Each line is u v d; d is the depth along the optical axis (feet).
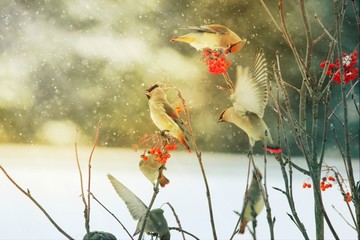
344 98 12.95
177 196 39.99
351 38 54.85
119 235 28.71
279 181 46.29
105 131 63.72
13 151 61.31
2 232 29.76
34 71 64.13
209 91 61.11
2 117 64.95
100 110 63.98
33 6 63.41
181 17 61.00
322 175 46.98
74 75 63.82
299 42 56.90
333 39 14.25
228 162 56.70
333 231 13.08
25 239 28.22
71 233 29.50
